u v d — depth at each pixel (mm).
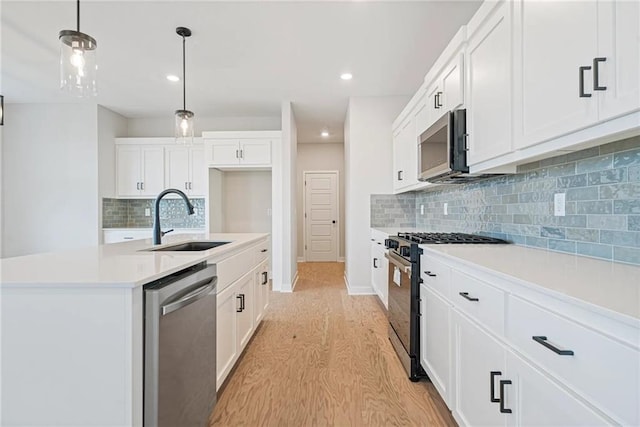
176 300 1286
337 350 2650
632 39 917
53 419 1100
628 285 952
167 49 3104
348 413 1825
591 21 1055
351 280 4453
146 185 5121
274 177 4766
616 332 713
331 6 2471
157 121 5402
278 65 3445
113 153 5055
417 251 2133
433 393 2018
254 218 5430
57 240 4680
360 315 3549
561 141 1238
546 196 1787
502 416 1162
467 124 2000
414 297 2148
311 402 1932
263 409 1867
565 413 861
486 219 2461
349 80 3869
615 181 1361
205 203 4809
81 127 4680
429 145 2557
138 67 3498
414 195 4430
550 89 1261
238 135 4789
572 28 1140
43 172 4688
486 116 1764
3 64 3436
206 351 1597
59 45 3016
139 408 1125
